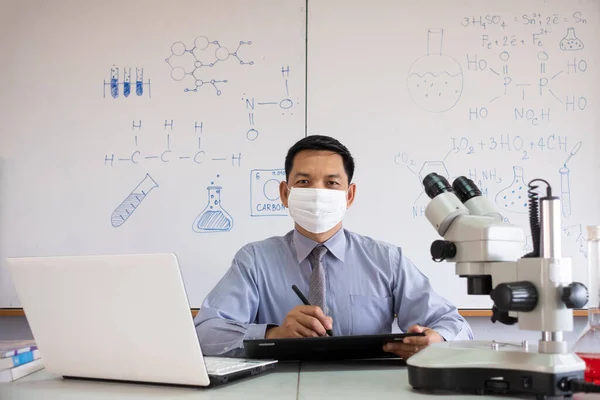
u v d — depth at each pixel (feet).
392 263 6.17
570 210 8.63
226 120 8.71
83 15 8.87
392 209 8.60
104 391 3.35
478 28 8.76
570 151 8.69
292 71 8.73
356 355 4.35
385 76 8.72
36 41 8.87
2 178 8.76
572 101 8.73
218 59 8.77
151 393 3.26
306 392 3.20
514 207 8.63
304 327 4.56
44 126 8.79
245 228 8.60
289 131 8.68
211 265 8.60
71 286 3.49
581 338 3.26
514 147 8.68
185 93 8.75
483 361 3.07
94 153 8.74
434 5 8.77
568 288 2.96
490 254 3.34
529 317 3.10
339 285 6.12
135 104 8.76
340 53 8.73
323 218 5.82
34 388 3.50
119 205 8.68
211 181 8.66
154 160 8.71
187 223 8.64
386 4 8.77
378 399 2.99
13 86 8.84
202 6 8.82
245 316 5.96
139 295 3.30
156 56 8.80
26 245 8.70
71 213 8.70
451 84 8.72
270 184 8.64
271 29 8.76
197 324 5.58
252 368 3.72
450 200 3.65
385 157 8.65
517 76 8.74
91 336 3.53
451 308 5.80
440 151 8.66
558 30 8.77
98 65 8.82
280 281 6.16
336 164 5.92
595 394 3.09
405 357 4.22
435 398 3.02
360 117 8.68
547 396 2.92
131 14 8.85
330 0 8.75
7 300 8.64
